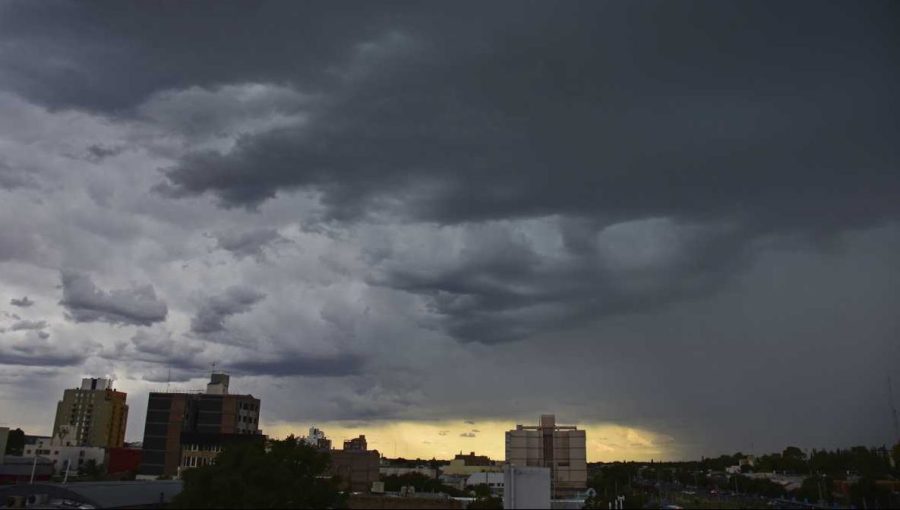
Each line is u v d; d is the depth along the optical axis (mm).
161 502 108312
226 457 87188
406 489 149875
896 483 162750
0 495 101062
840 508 148750
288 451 103000
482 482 189250
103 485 110500
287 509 81250
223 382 190250
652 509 124125
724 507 142750
